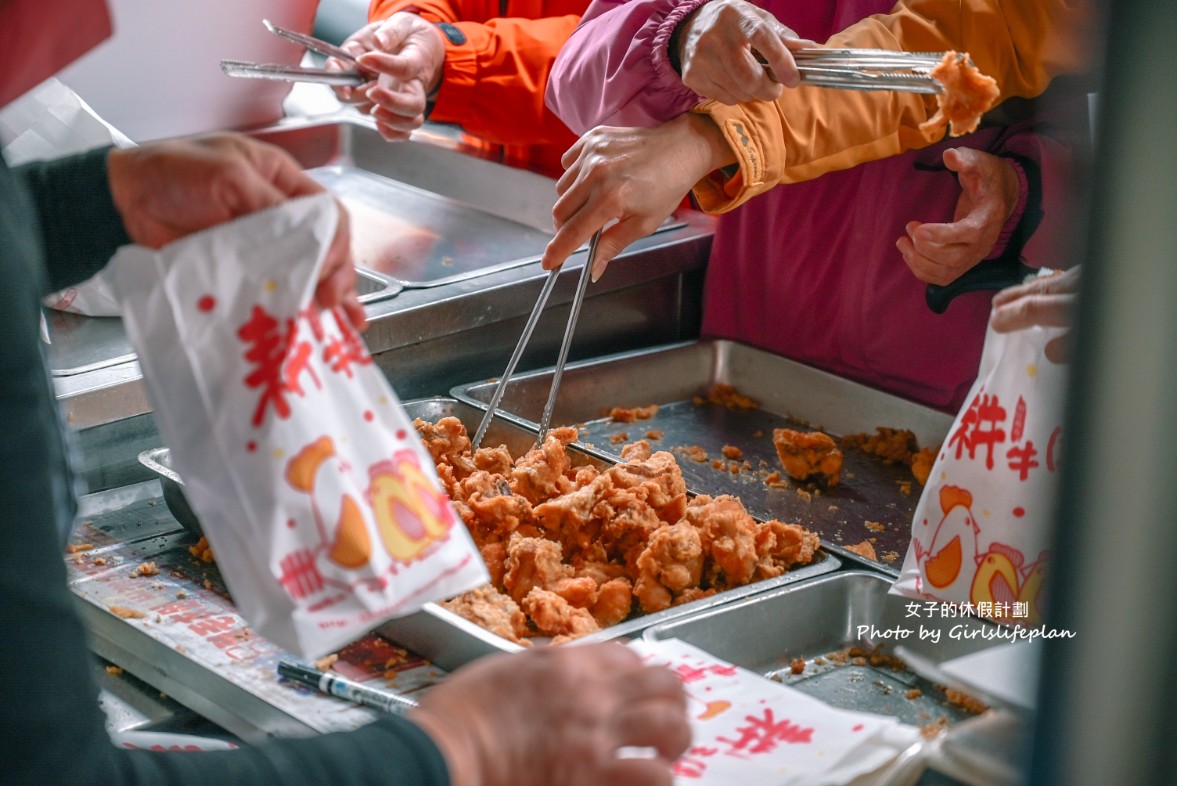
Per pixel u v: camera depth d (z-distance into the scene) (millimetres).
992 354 1011
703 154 1500
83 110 1806
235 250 755
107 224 810
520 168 2410
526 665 732
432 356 1792
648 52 1568
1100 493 422
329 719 1052
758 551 1304
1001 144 1676
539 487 1384
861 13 1765
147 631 1193
